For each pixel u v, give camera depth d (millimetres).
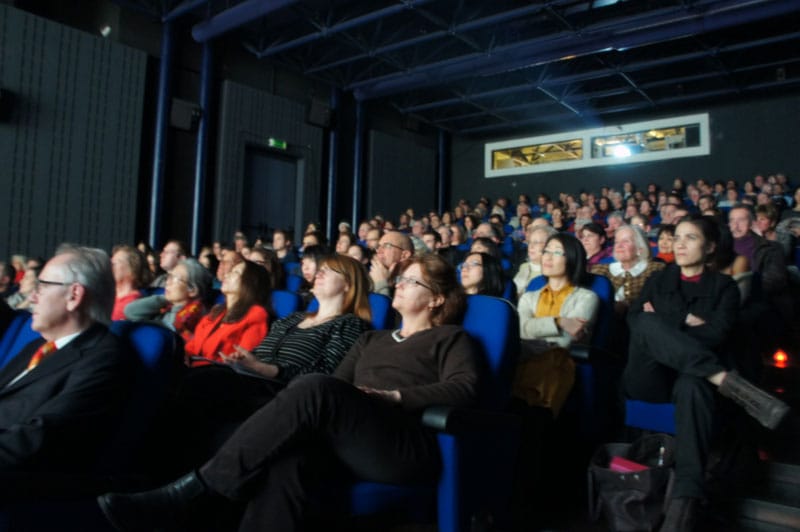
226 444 1279
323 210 8961
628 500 1629
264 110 8078
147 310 2471
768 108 9039
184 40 7328
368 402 1333
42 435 1228
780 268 3271
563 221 7148
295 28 7594
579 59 8258
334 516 1309
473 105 9992
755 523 1776
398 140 10219
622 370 2184
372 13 6605
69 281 1446
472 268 2244
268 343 2086
